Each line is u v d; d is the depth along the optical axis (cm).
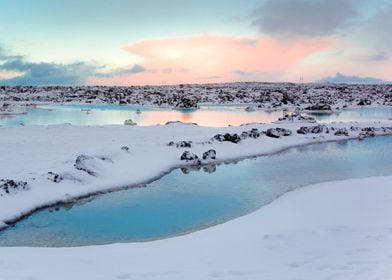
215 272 984
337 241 1204
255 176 2712
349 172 2850
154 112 8500
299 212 1698
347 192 2003
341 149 3866
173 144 3466
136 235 1645
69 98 12988
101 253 1216
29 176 2234
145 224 1778
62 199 2119
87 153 2792
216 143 3669
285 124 5316
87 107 10019
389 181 2261
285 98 11488
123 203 2102
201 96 13638
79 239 1608
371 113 8169
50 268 1030
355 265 980
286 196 2164
